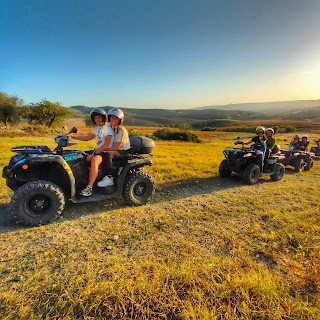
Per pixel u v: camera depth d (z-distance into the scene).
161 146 21.94
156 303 2.55
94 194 4.98
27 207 4.17
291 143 12.01
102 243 3.77
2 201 5.30
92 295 2.60
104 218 4.67
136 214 4.93
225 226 4.52
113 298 2.58
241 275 3.00
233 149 8.20
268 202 5.97
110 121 5.04
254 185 7.71
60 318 2.35
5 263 3.20
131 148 5.48
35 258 3.33
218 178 8.43
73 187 4.53
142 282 2.81
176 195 6.37
